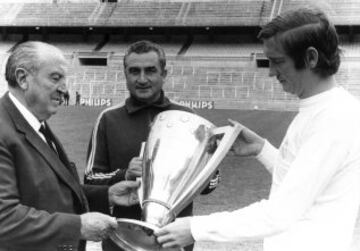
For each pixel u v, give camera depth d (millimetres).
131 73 2803
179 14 23906
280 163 1758
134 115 2848
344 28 21391
